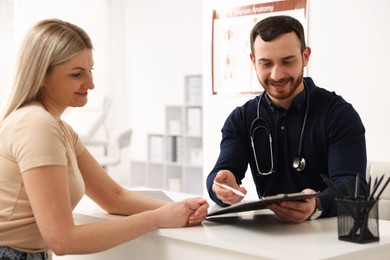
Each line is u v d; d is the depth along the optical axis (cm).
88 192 192
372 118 308
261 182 211
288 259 132
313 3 327
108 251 184
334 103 195
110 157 662
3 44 603
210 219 179
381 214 256
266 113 205
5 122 162
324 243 143
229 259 147
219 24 377
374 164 265
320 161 197
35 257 166
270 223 170
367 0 305
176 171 719
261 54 186
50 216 154
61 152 158
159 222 165
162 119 761
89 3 752
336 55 320
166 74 756
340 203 146
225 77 375
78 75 167
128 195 193
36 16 659
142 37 780
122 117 801
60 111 173
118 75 795
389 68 298
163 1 755
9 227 160
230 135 213
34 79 164
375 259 143
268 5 347
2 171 160
